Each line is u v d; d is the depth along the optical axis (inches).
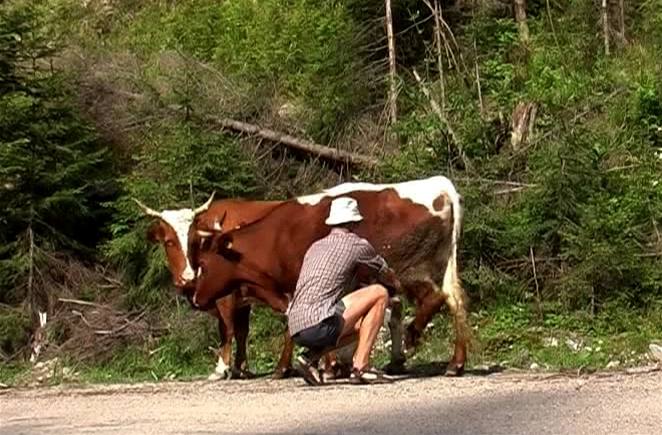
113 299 714.2
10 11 787.4
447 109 807.1
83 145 759.1
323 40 902.4
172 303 698.2
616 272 661.3
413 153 760.3
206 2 1019.9
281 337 649.0
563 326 649.0
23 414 425.4
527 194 708.7
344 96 843.4
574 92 826.2
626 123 807.7
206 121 789.9
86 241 754.8
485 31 924.0
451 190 515.5
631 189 719.1
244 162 748.0
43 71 789.9
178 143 729.0
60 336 689.0
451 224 513.7
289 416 382.3
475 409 384.5
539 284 687.1
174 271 539.5
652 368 516.4
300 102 855.1
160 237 544.4
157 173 733.9
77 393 492.7
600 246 663.8
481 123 773.3
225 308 541.6
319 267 449.7
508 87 852.6
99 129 794.8
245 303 542.9
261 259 527.8
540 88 834.2
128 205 715.4
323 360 490.9
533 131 772.6
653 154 772.0
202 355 656.4
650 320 645.9
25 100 731.4
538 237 697.0
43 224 729.6
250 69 893.2
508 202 726.5
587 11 950.4
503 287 689.6
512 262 698.8
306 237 522.6
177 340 658.2
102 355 668.7
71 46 874.1
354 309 454.9
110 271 733.9
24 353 683.4
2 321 685.3
